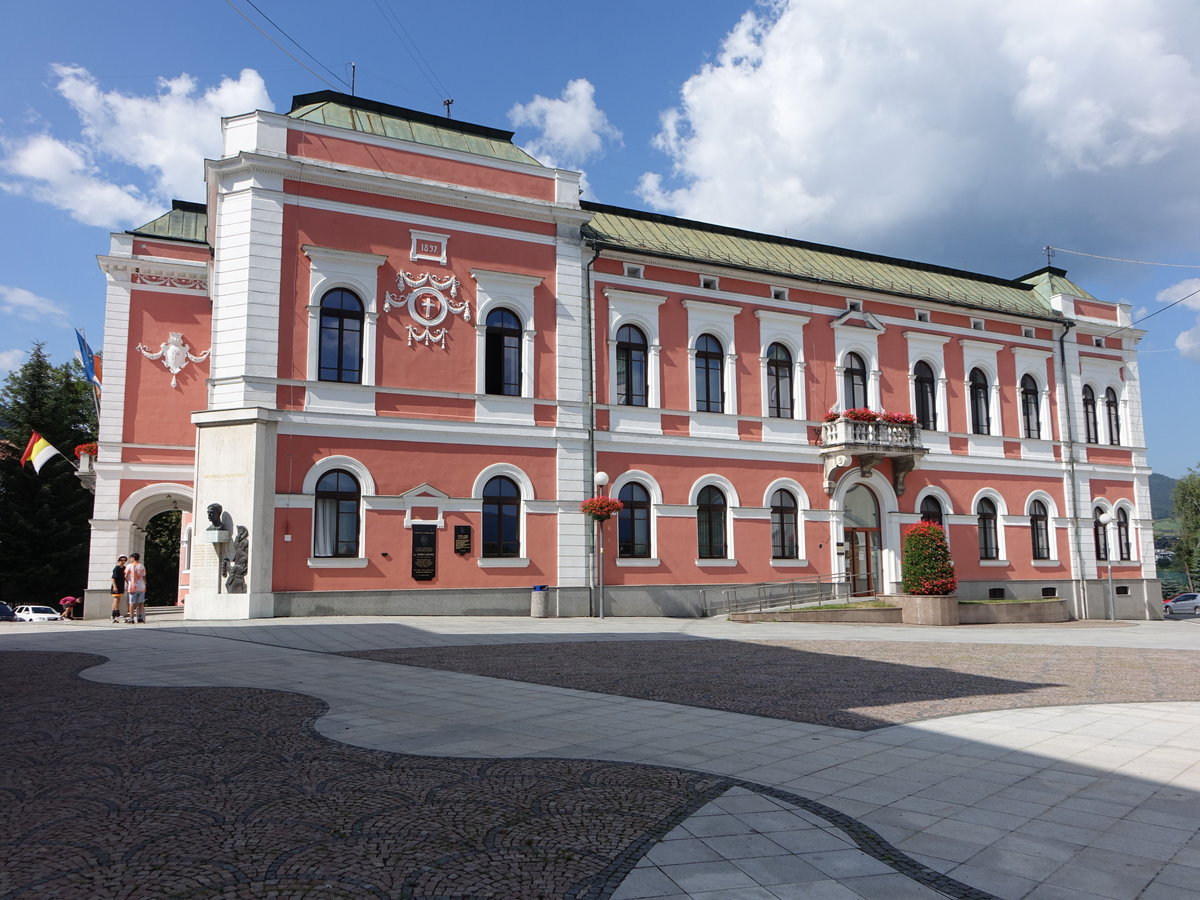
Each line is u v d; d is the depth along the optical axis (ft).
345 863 16.21
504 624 71.51
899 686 40.11
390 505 76.43
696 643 59.82
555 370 85.56
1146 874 16.55
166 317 99.76
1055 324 121.29
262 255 73.56
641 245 95.35
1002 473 114.62
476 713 31.63
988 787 22.54
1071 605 117.50
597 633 65.82
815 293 103.55
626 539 88.53
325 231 76.43
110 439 96.43
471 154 83.51
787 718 31.78
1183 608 168.35
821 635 67.82
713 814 19.72
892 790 22.16
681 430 92.58
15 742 25.80
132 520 96.43
